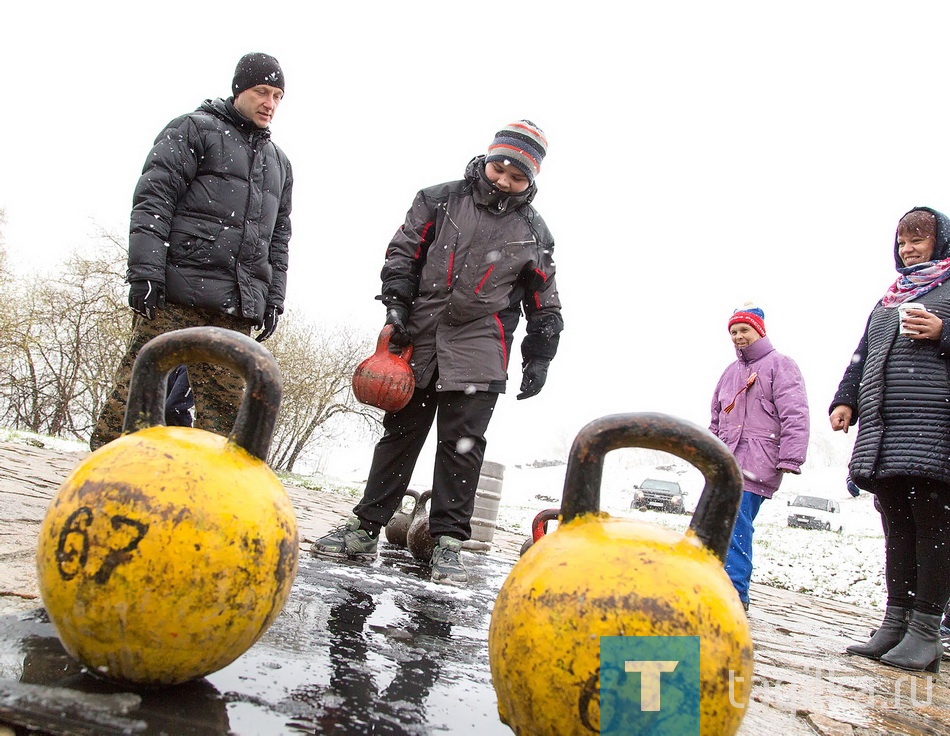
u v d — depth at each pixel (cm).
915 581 433
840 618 709
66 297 2705
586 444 172
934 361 412
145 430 178
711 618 150
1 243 2658
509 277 441
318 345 3116
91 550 158
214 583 160
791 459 541
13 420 2777
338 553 453
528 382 477
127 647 160
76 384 2775
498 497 813
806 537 2202
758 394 565
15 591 240
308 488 1653
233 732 155
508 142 422
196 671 168
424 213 447
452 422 442
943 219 447
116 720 150
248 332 471
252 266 455
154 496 160
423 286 445
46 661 176
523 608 157
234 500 167
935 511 404
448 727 183
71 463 962
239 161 449
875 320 460
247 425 178
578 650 147
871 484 436
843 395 481
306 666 209
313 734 162
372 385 431
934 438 401
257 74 448
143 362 185
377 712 184
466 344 443
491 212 438
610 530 165
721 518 168
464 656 255
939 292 426
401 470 466
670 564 156
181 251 434
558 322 473
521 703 154
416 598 349
